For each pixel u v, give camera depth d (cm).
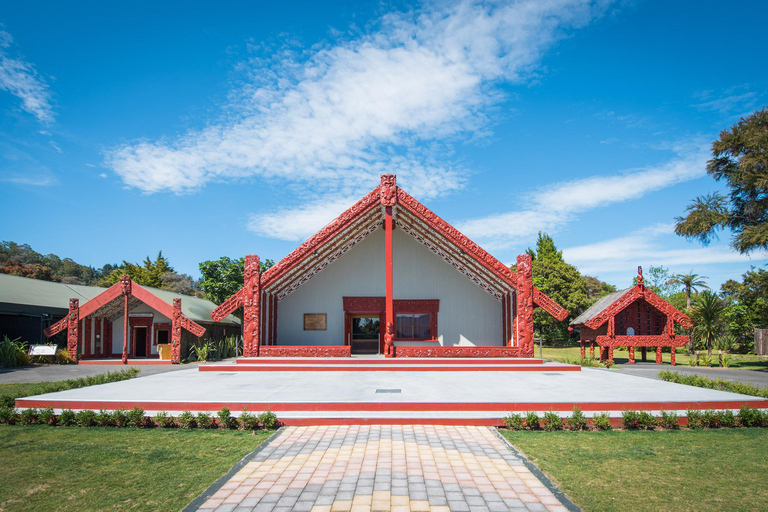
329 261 2069
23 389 1311
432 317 2083
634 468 598
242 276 3381
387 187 1741
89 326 2402
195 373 1523
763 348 2981
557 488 527
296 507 473
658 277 5734
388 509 467
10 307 2278
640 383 1233
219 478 560
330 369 1552
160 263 5200
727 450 680
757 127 2395
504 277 1742
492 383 1222
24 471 589
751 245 2334
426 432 768
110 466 607
